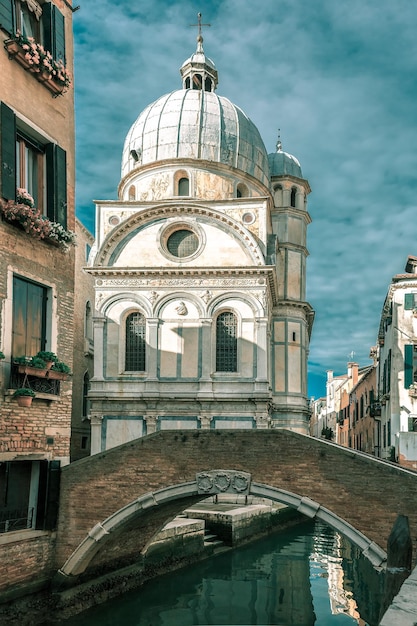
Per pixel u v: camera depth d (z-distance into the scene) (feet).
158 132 132.67
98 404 108.17
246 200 112.78
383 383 127.03
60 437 59.41
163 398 106.32
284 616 64.85
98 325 110.01
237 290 108.17
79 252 119.85
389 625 13.48
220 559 90.33
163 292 109.29
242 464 57.62
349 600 70.90
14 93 54.80
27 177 57.77
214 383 106.22
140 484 59.41
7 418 52.65
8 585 53.36
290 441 56.59
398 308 112.16
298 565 87.92
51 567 58.85
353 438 202.39
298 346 136.15
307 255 150.71
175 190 128.16
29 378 54.75
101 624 60.08
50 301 58.95
